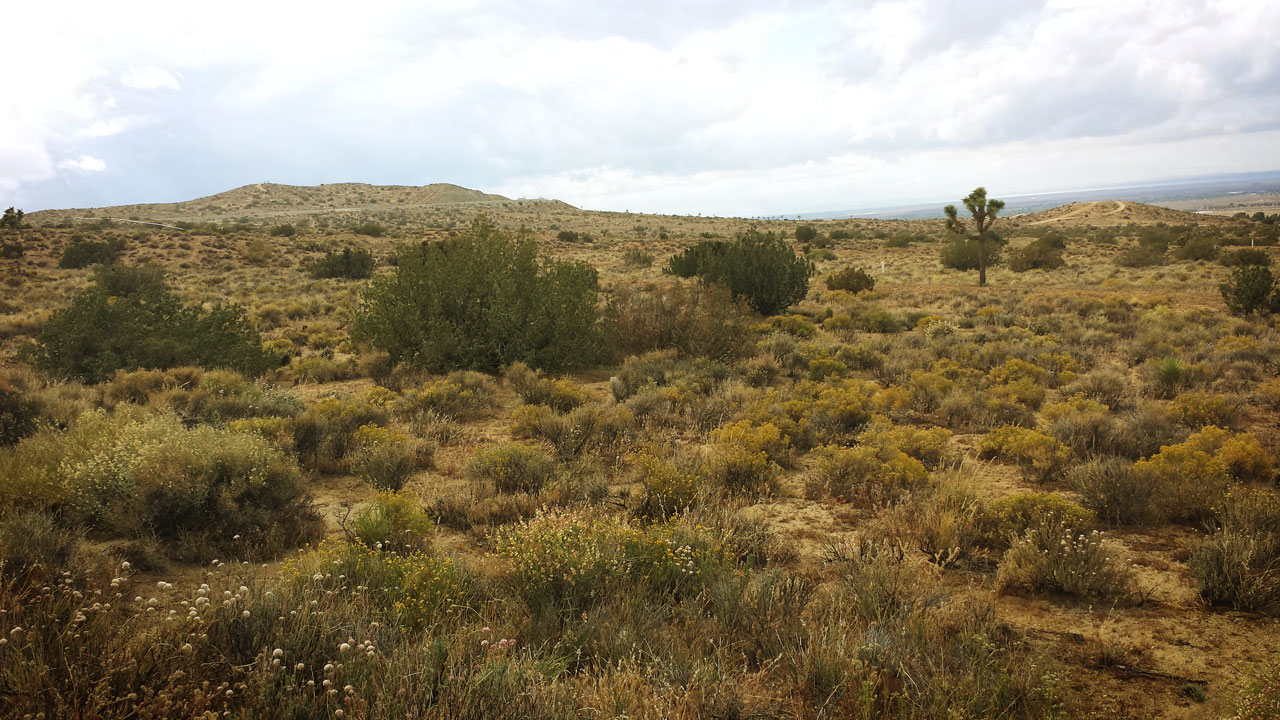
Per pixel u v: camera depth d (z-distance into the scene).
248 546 5.76
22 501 5.96
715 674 3.77
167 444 6.17
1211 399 10.88
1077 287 36.22
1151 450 9.27
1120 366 15.90
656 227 130.38
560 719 3.27
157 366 13.86
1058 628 4.70
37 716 2.81
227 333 15.17
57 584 4.33
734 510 6.94
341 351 18.84
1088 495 7.18
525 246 17.25
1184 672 4.14
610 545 5.38
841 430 10.59
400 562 5.11
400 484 7.92
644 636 4.30
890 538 6.34
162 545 5.69
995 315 23.77
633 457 8.65
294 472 6.69
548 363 15.88
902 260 58.84
